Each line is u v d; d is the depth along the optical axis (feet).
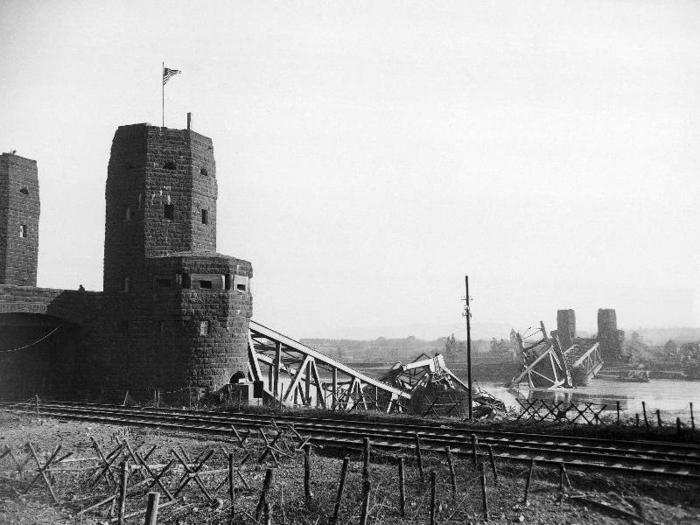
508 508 48.42
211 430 79.15
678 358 513.04
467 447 65.16
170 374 113.91
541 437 71.15
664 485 50.90
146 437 76.28
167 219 122.31
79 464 60.49
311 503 48.78
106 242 125.08
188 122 127.85
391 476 56.65
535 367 365.20
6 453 56.85
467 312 129.08
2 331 116.78
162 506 48.52
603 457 58.44
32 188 131.34
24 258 128.16
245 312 121.49
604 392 318.86
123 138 124.67
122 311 119.03
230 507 48.47
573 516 46.65
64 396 120.88
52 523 44.73
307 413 98.37
